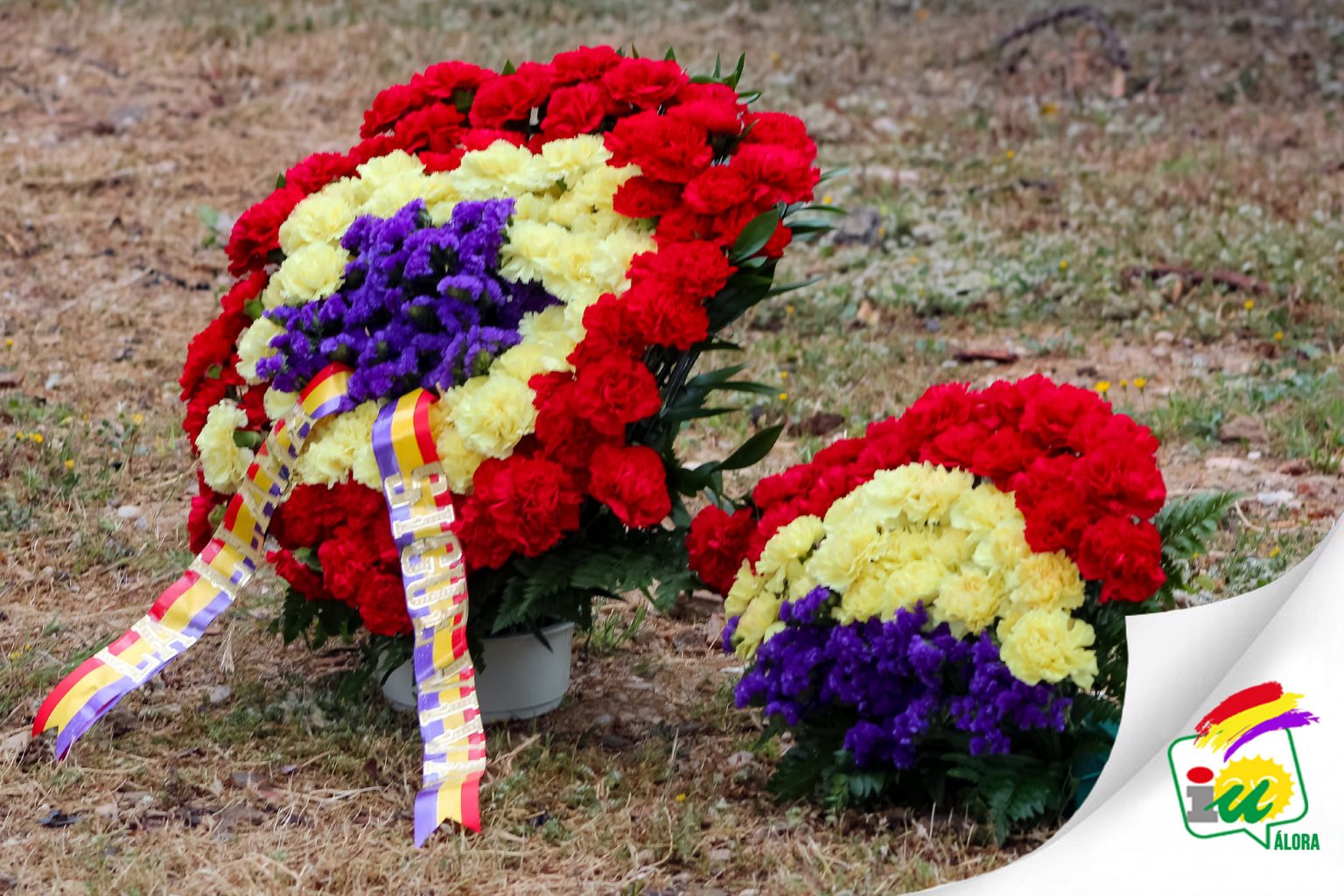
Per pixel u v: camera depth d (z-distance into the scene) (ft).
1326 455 23.11
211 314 29.86
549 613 14.51
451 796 13.30
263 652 17.15
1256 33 57.88
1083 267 32.63
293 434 14.33
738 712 15.70
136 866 12.37
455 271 14.10
